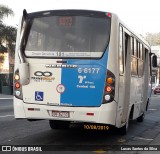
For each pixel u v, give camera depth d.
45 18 9.62
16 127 12.84
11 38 43.72
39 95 9.38
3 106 23.83
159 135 12.42
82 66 9.20
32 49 9.54
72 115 9.21
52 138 10.75
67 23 9.45
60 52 9.35
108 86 9.12
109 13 9.36
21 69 9.40
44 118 9.39
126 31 10.49
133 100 12.03
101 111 9.08
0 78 41.00
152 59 16.77
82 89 9.18
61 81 9.27
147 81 15.45
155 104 31.09
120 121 9.92
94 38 9.29
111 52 9.20
